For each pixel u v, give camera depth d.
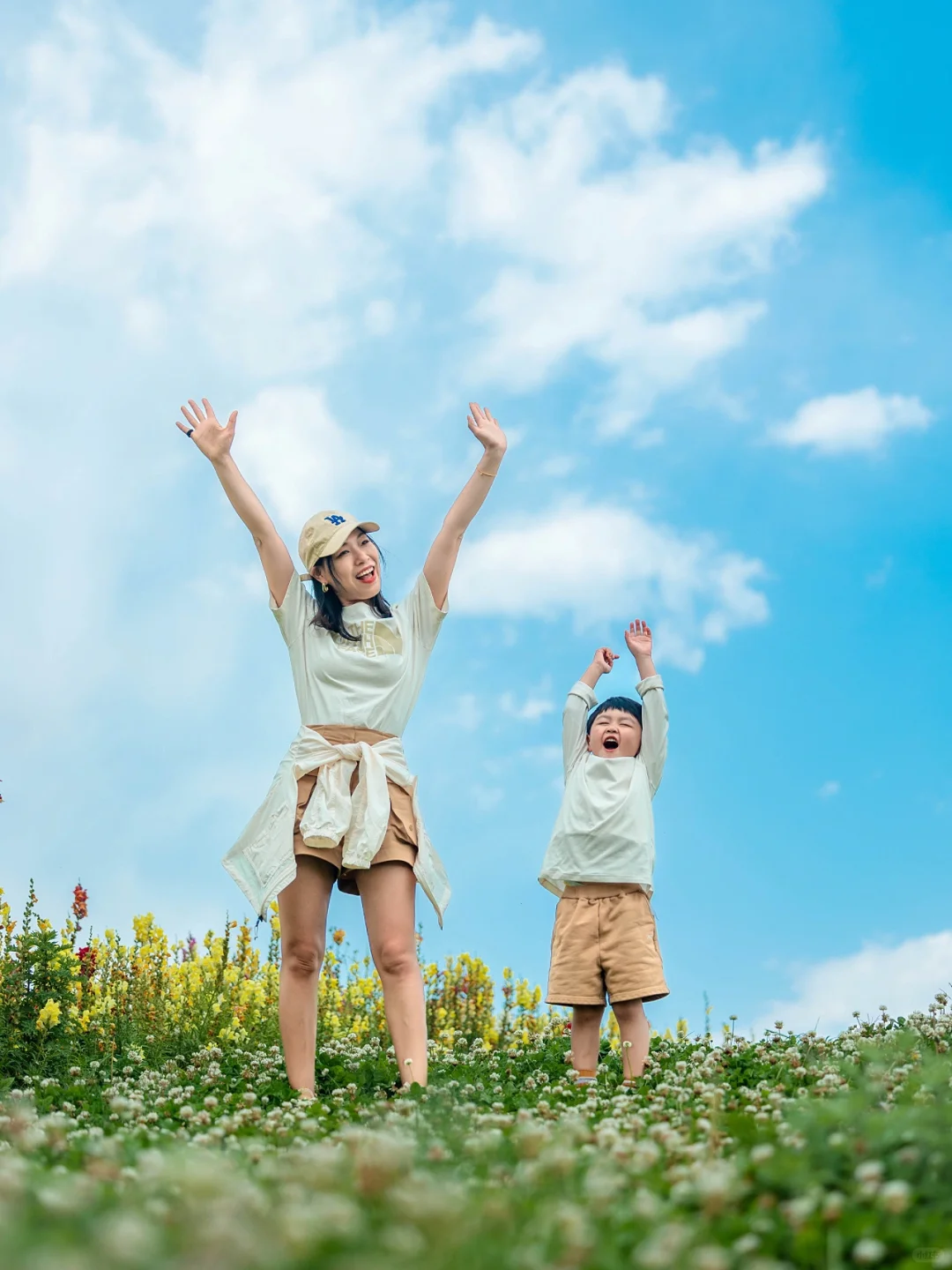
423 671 6.00
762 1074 5.20
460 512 6.09
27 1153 3.27
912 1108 3.11
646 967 6.09
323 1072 6.04
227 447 5.95
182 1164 2.50
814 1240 2.26
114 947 8.45
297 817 5.46
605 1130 3.28
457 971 9.12
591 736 6.71
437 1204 1.97
